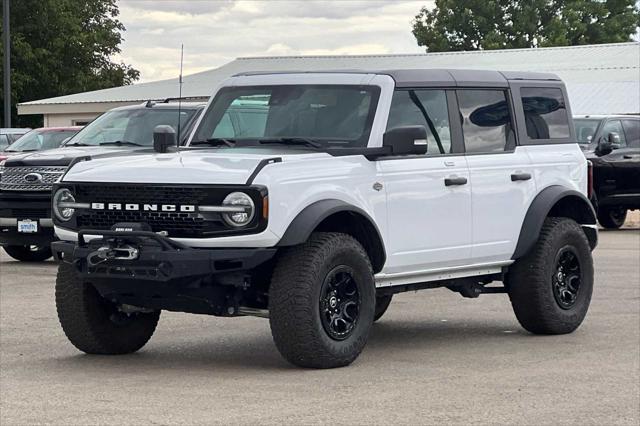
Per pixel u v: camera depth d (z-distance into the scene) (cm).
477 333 1096
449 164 994
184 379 859
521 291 1063
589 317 1192
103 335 948
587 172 1141
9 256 1822
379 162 939
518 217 1052
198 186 854
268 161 865
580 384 851
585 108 4356
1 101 6531
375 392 814
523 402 789
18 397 796
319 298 870
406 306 1281
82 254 874
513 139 1068
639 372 900
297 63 5384
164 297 875
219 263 854
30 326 1123
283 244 853
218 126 1012
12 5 6500
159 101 1748
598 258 1795
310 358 876
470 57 5391
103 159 940
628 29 8406
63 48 6750
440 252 985
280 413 748
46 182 1587
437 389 827
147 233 848
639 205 2331
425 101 994
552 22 8081
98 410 755
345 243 888
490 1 8200
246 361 938
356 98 967
